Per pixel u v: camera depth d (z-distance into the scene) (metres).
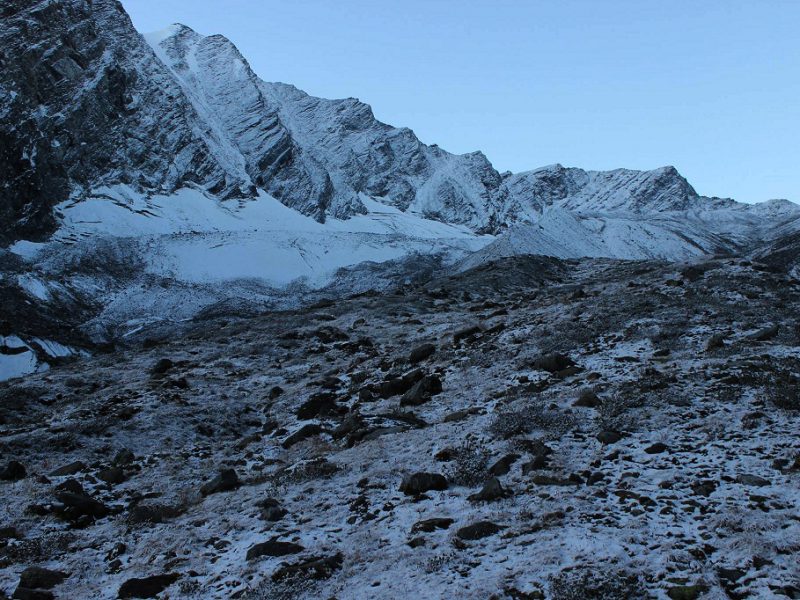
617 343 24.86
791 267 89.25
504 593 8.84
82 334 72.50
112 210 133.75
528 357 24.42
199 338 42.97
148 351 38.19
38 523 14.23
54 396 27.69
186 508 14.82
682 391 17.44
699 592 8.42
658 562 9.33
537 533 10.62
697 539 9.93
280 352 35.69
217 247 117.50
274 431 22.08
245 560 11.20
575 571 9.08
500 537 10.68
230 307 86.50
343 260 122.94
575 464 13.66
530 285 62.19
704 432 14.59
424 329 38.19
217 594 10.12
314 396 23.64
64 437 20.53
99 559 12.33
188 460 19.42
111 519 14.64
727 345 21.84
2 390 27.39
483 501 12.34
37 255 99.81
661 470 12.82
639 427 15.36
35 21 147.75
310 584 9.89
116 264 101.56
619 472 12.96
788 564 8.94
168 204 149.75
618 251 115.50
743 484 11.77
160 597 10.34
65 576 11.59
